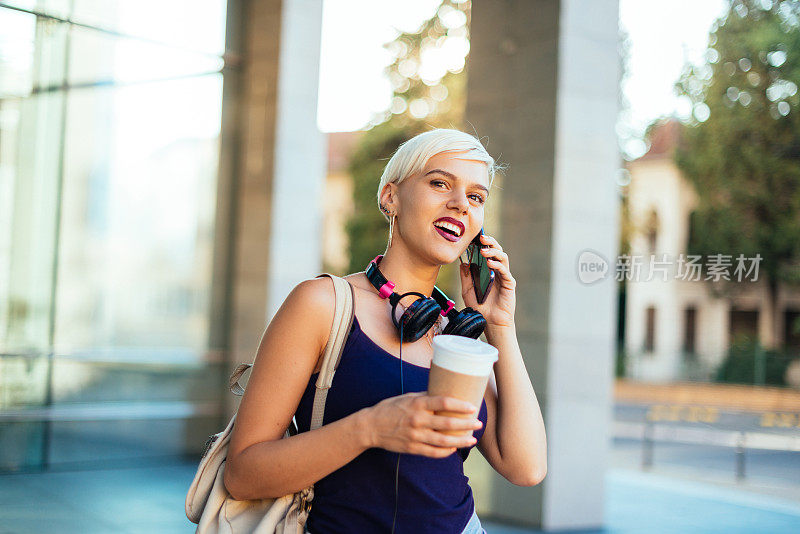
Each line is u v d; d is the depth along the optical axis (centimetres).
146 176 837
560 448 616
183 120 857
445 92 2462
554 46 630
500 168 176
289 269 861
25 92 760
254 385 150
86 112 796
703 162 2216
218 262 884
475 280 179
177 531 558
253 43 881
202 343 877
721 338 2614
